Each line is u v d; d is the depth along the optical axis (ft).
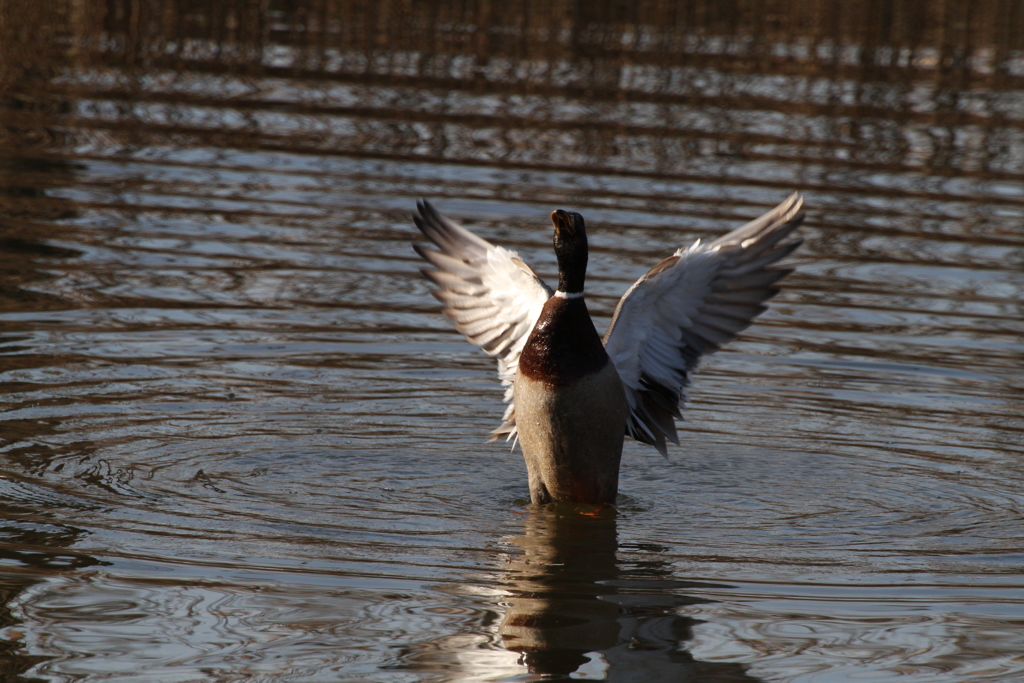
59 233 53.31
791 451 36.35
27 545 26.32
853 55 91.50
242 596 24.38
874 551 28.40
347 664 21.81
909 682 21.75
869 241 57.82
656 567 26.94
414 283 50.93
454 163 65.82
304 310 46.98
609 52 88.63
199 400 37.83
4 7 92.73
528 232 54.29
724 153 69.46
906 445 36.83
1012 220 61.52
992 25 102.63
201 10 96.17
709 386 41.73
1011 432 37.96
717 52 90.27
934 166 69.77
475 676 21.49
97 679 21.01
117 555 26.07
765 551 28.25
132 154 64.95
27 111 70.64
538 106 76.38
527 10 99.96
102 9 94.89
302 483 31.89
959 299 50.93
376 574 25.82
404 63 84.28
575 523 30.14
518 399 31.50
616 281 49.29
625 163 67.21
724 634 23.45
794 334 46.78
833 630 23.79
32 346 41.04
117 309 45.42
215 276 49.83
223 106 73.87
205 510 29.22
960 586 26.17
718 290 32.81
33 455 32.14
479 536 28.81
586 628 23.56
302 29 92.02
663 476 34.24
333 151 67.31
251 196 59.88
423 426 37.58
